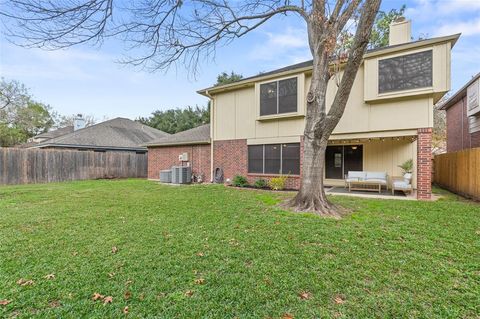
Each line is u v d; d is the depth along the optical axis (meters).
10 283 3.01
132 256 3.78
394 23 10.32
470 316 2.46
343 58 8.00
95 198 8.89
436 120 21.75
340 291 2.88
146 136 24.00
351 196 9.27
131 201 8.23
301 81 10.77
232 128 13.34
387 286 2.98
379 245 4.23
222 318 2.43
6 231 4.98
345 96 6.41
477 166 8.16
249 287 2.94
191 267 3.43
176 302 2.66
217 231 4.97
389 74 8.88
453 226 5.27
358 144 12.63
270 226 5.30
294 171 11.27
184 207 7.23
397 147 11.80
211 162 14.18
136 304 2.63
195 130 17.36
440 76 8.16
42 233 4.85
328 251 3.97
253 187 11.88
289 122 11.38
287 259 3.68
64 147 18.31
